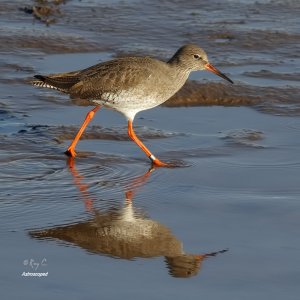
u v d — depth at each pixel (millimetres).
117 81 15602
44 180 14445
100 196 13805
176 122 17922
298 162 15500
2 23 23797
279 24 24781
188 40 23281
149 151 15859
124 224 12664
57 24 24031
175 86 16312
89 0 26609
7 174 14648
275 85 19938
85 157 15641
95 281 10805
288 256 11547
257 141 16672
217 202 13578
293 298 10406
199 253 11680
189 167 15266
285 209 13258
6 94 18953
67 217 12867
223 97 19328
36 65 20938
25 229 12367
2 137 16391
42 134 16688
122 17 24969
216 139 16750
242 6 26609
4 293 10461
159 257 11562
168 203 13555
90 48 22391
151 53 22094
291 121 17984
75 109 18375
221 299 10383
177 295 10477
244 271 11125
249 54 22422
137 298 10391
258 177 14727
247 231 12414
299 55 22453
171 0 26828
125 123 17656
